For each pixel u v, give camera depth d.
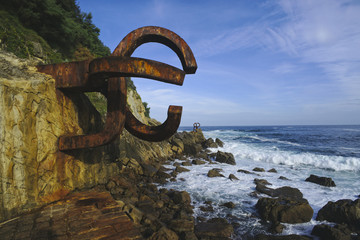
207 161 14.06
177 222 4.76
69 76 4.25
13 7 10.85
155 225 4.44
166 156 14.55
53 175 4.04
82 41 16.17
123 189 6.17
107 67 3.24
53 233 2.82
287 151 17.44
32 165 3.62
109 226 3.04
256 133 43.25
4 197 3.18
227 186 8.28
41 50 9.80
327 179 8.62
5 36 8.18
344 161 12.03
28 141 3.58
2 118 3.23
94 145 4.12
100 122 6.06
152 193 6.70
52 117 4.11
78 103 5.02
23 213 3.35
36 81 3.80
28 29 10.95
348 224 5.21
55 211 3.49
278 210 5.58
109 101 4.14
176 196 6.46
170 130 4.46
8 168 3.25
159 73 3.20
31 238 2.69
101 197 4.20
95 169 5.53
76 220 3.19
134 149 11.17
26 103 3.58
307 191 7.86
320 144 23.20
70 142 4.17
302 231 5.13
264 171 11.03
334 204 5.64
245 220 5.63
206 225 4.98
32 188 3.58
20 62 4.20
